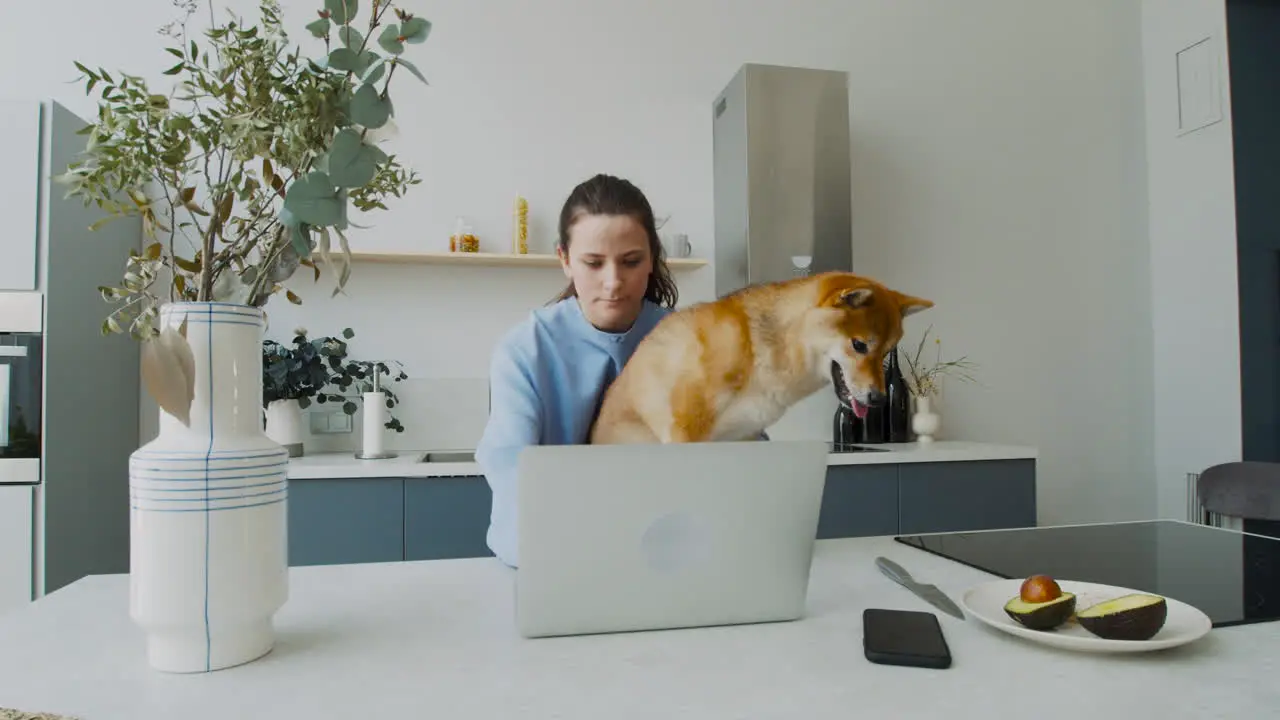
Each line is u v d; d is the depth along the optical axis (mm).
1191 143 3230
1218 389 3119
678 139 2885
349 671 673
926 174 3115
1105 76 3365
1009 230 3199
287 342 2576
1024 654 708
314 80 720
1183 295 3258
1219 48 3119
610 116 2832
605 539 753
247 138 682
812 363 836
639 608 771
